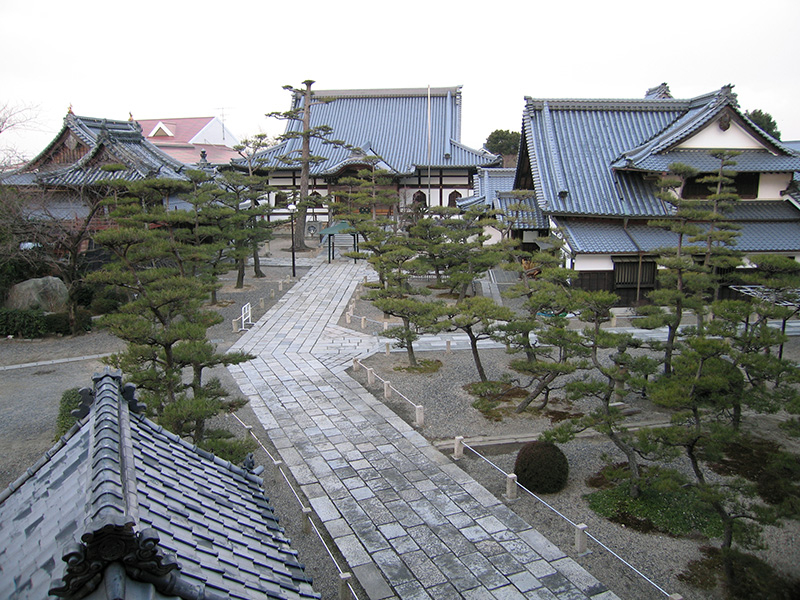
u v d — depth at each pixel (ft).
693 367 53.01
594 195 117.39
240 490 29.68
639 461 59.77
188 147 313.32
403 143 213.05
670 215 112.06
